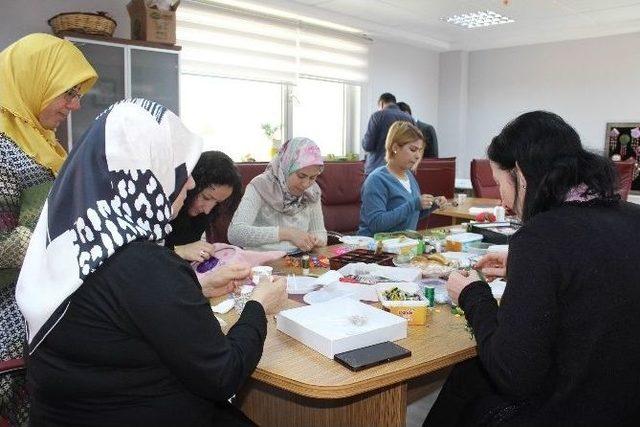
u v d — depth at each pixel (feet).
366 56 19.42
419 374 3.42
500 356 3.14
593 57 18.95
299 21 16.97
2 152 4.62
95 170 2.94
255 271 5.13
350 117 20.03
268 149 17.17
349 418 4.66
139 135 3.01
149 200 3.02
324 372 3.28
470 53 22.15
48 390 2.94
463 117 22.48
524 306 3.08
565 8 16.35
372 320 3.84
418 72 21.71
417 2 15.93
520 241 3.23
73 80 5.23
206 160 5.27
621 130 18.58
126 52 11.60
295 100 17.80
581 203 3.35
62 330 2.84
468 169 22.66
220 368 2.96
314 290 4.81
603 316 3.07
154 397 3.03
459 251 6.68
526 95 20.76
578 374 3.15
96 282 2.80
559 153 3.39
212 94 15.85
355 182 10.77
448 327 4.07
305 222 7.42
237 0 15.08
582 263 3.05
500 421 3.54
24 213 4.61
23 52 5.00
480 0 15.60
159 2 11.96
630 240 3.19
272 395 5.24
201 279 4.49
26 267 2.99
